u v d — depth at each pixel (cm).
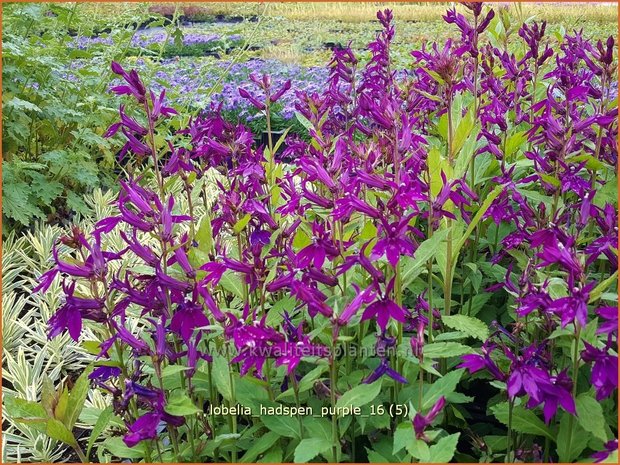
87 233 507
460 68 297
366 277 262
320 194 304
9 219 564
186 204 546
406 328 286
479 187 373
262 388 249
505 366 262
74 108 578
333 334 196
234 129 308
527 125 408
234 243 328
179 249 223
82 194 621
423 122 415
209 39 1151
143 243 485
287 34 1271
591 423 201
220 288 296
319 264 216
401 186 213
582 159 294
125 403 232
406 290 345
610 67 327
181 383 257
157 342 214
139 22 633
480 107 352
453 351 223
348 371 251
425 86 404
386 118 244
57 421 225
